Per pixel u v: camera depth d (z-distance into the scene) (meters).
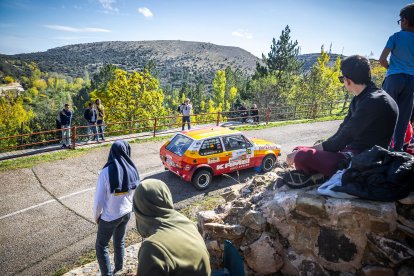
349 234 2.58
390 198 2.37
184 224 1.85
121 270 4.65
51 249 6.27
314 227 2.79
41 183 9.66
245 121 21.55
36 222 7.31
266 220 3.14
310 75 30.64
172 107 109.56
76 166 11.33
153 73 78.06
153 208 1.82
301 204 2.82
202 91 103.19
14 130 28.78
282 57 35.22
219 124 20.09
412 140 3.82
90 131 15.02
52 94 187.75
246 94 35.53
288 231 2.99
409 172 2.32
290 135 17.03
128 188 4.00
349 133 2.61
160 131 17.56
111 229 4.05
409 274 2.32
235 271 2.36
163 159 10.10
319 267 2.79
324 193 2.73
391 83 3.15
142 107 39.84
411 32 3.04
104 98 41.84
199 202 8.45
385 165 2.43
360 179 2.53
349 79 2.57
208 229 3.52
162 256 1.61
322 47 32.78
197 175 9.20
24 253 6.11
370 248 2.51
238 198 4.30
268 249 3.05
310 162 2.84
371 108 2.42
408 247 2.31
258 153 10.60
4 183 9.54
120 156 4.04
